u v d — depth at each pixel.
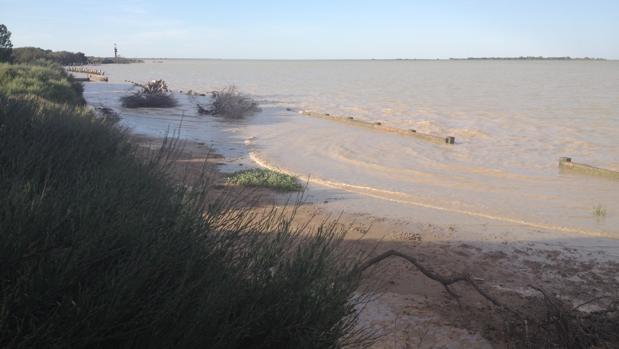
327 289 3.41
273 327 3.07
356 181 13.69
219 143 19.08
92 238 2.90
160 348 2.61
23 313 2.47
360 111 33.12
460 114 31.75
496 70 133.38
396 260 7.81
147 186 4.37
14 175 4.07
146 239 3.11
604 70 129.88
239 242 3.87
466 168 15.96
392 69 143.25
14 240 2.74
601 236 9.66
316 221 9.68
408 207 11.27
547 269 7.88
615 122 27.78
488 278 7.35
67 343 2.36
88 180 4.33
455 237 9.28
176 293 2.76
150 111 29.50
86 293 2.55
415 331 5.55
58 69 44.41
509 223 10.36
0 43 41.75
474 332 5.61
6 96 7.30
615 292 7.05
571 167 15.89
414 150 18.78
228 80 73.88
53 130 6.39
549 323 5.56
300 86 61.00
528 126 26.20
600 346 5.30
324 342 3.16
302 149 18.39
